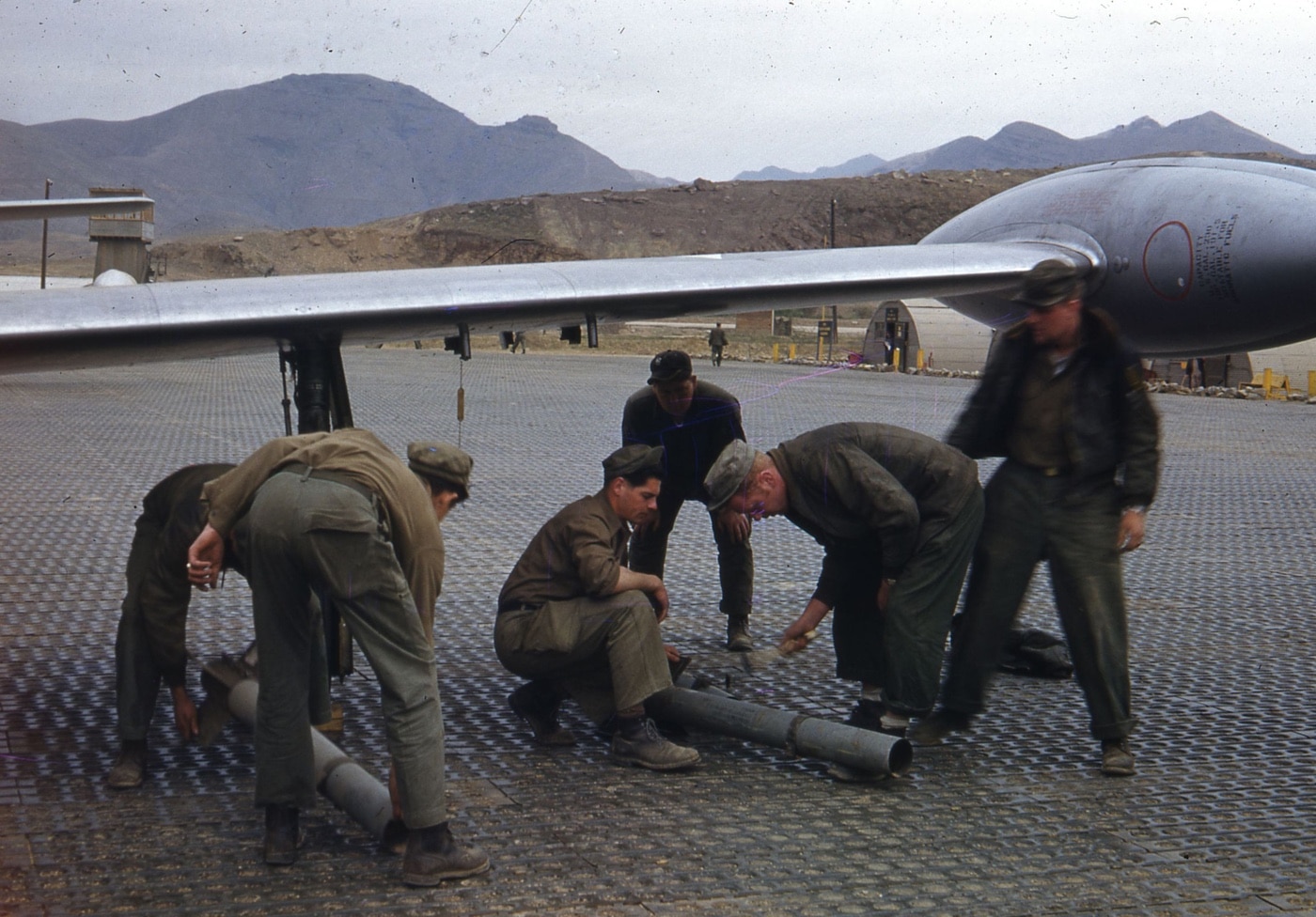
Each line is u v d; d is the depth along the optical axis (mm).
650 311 3990
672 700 4609
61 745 4305
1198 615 6723
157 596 3848
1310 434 18031
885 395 24484
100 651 5504
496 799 3902
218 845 3465
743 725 4363
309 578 3266
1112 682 4168
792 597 7098
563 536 4344
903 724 4375
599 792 3980
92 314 3092
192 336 3279
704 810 3834
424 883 3203
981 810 3863
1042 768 4285
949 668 4398
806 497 4336
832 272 3965
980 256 4164
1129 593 7281
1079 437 4176
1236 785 4125
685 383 5309
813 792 4016
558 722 4797
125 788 3887
